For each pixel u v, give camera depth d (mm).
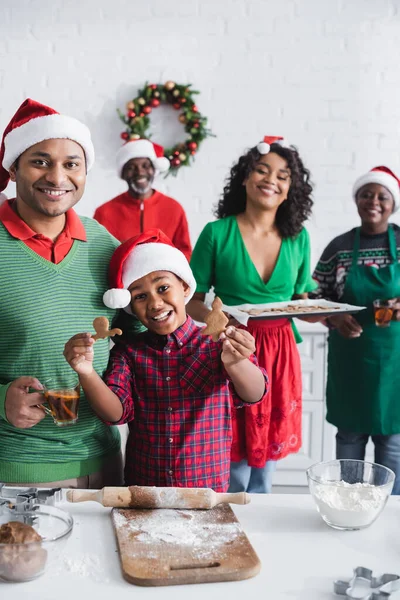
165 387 1602
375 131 4148
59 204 1499
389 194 2732
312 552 1220
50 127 1481
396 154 4160
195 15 4121
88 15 4121
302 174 2559
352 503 1296
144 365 1608
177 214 3881
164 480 1593
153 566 1128
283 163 2469
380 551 1228
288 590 1100
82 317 1552
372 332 2705
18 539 1129
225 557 1159
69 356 1398
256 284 2514
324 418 3211
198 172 4211
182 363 1607
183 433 1598
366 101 4129
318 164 4180
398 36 4086
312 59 4113
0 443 1499
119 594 1080
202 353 1616
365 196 2748
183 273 1612
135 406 1616
